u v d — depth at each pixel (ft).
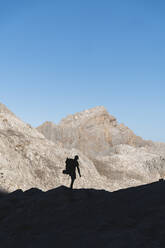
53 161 160.25
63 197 46.32
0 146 140.36
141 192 40.09
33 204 45.70
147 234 26.86
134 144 380.78
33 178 136.77
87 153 341.00
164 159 247.70
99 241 26.07
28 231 33.99
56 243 27.66
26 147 156.46
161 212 31.17
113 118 428.56
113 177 211.20
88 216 34.60
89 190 52.06
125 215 32.48
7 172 121.29
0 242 31.94
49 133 368.07
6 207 50.29
